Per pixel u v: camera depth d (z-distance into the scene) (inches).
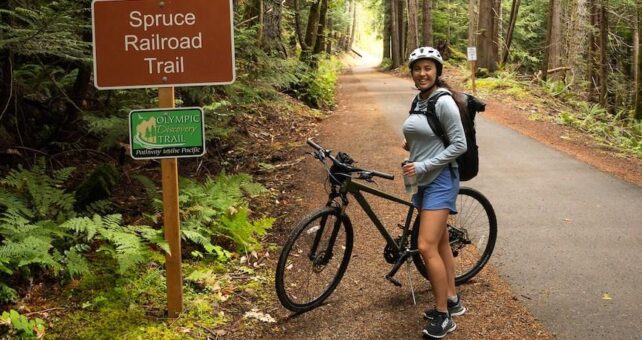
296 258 174.1
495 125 470.0
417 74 142.4
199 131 142.1
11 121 244.4
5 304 146.7
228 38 139.9
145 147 141.7
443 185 143.3
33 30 182.9
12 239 154.6
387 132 429.4
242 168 312.3
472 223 189.0
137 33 139.2
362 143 389.7
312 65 617.9
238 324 151.3
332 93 658.8
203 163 307.6
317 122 478.9
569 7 1000.2
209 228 203.3
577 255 195.8
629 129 538.9
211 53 140.4
